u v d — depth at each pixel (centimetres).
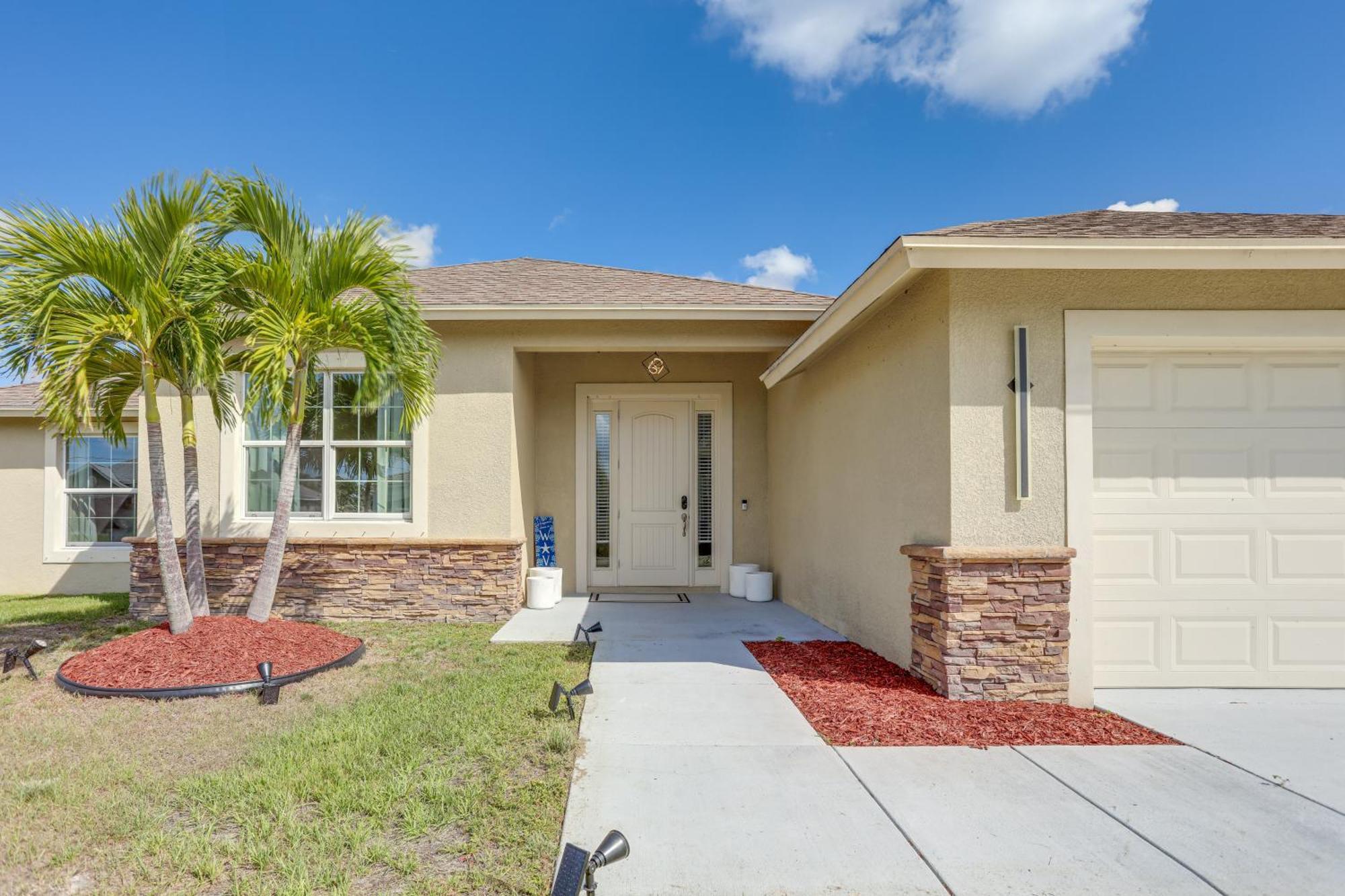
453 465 802
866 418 623
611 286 941
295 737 384
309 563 778
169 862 256
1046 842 281
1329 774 348
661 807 311
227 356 690
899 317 553
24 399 1049
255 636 545
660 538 1012
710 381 1008
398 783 320
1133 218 558
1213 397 495
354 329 575
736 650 618
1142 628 489
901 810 309
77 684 471
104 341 546
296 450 604
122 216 526
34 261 490
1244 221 532
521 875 249
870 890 247
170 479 795
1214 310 464
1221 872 259
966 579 458
